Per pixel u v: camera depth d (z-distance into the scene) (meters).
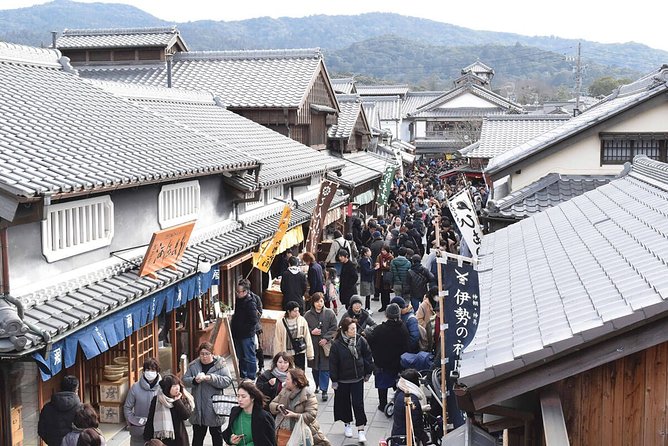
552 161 20.27
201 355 10.40
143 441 9.55
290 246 20.23
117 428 11.43
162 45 33.12
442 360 8.29
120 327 10.28
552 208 14.76
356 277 18.50
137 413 9.55
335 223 27.94
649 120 19.33
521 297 7.87
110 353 11.86
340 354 11.62
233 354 13.19
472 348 6.82
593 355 5.61
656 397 5.70
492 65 175.50
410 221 26.70
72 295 9.40
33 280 9.16
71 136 11.29
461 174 41.91
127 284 10.55
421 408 9.62
